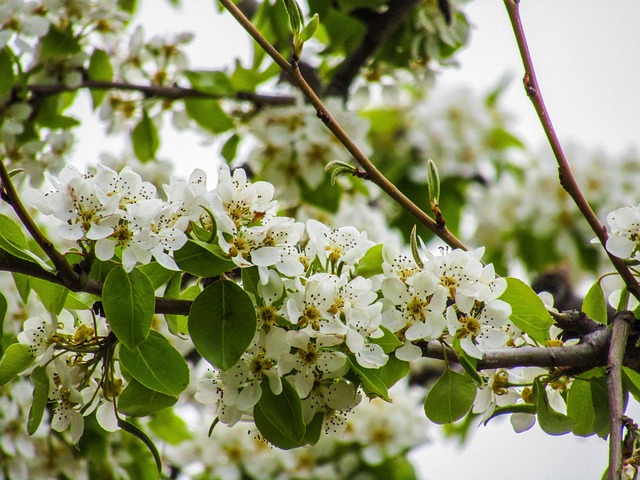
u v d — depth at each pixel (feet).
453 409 6.23
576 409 6.35
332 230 6.25
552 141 6.33
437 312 6.16
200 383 6.23
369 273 6.25
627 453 6.11
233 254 6.11
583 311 6.43
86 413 6.25
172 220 6.11
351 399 6.18
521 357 6.26
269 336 6.12
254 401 6.13
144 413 6.22
